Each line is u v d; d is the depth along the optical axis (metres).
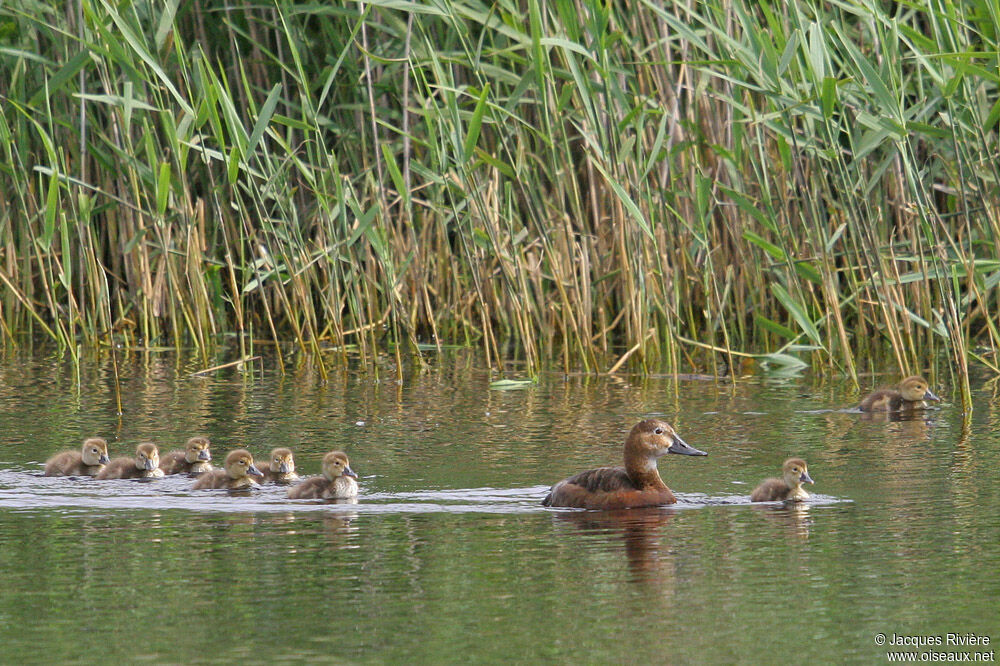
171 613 8.59
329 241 20.00
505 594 8.94
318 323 23.48
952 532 10.35
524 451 13.64
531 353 18.98
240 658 7.80
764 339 20.53
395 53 20.36
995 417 15.41
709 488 12.04
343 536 10.42
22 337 22.67
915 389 15.90
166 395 17.20
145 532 10.60
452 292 22.77
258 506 11.56
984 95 17.73
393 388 17.91
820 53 15.23
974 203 19.44
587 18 17.11
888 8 18.03
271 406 16.44
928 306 17.95
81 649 7.95
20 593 8.98
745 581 9.18
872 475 12.42
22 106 19.34
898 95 16.34
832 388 17.78
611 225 21.39
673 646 7.98
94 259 21.08
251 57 21.70
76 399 16.83
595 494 11.38
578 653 7.84
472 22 20.27
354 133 21.28
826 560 9.66
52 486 12.36
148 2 18.80
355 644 8.01
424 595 8.92
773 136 19.81
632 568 9.49
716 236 20.58
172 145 17.83
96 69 20.97
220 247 23.28
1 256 22.53
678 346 20.06
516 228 21.89
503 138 18.30
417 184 22.42
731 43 15.93
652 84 19.58
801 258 19.84
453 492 11.91
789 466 11.46
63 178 18.44
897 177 19.72
